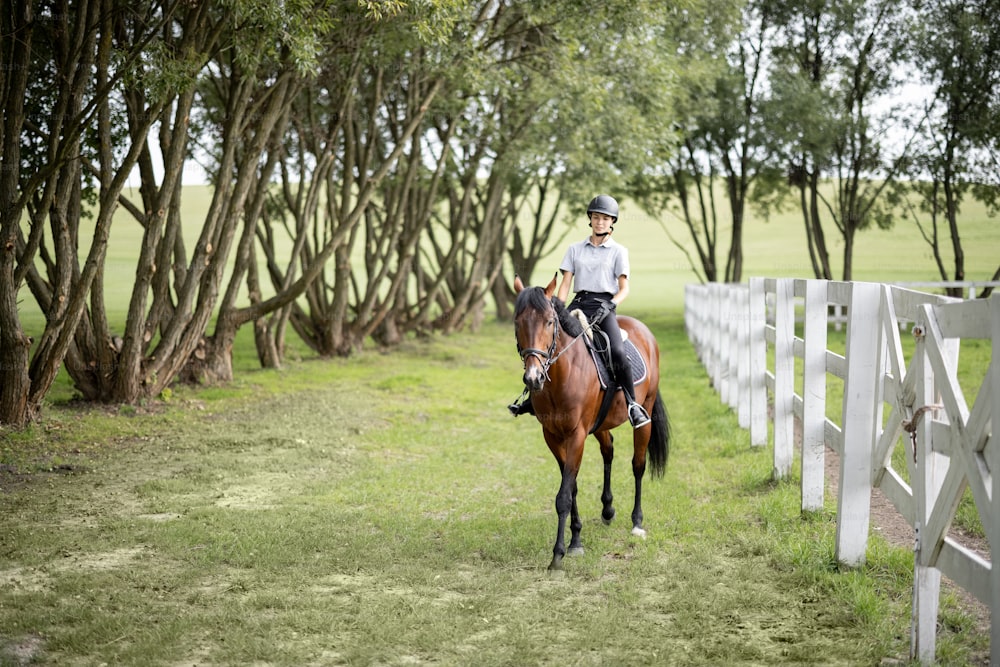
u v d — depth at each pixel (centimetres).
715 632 465
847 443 555
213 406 1269
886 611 484
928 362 447
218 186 1266
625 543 644
